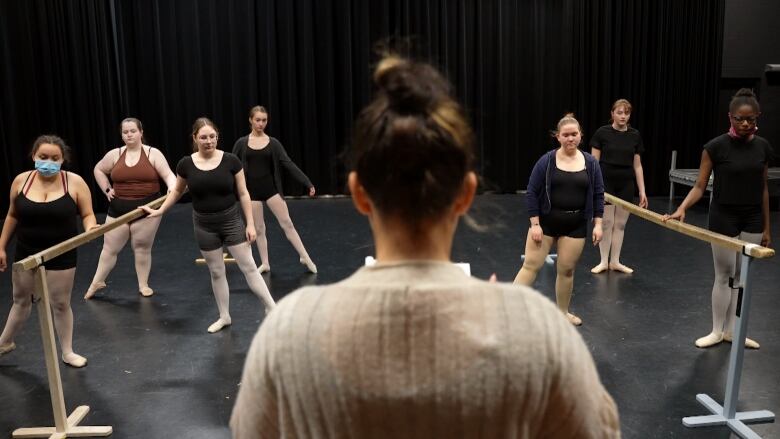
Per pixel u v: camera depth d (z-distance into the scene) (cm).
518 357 72
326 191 1030
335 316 75
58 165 374
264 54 981
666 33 998
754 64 1020
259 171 571
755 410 335
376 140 78
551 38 1014
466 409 71
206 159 434
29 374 392
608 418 81
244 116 995
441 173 78
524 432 74
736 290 417
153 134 978
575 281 563
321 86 1004
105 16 923
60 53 908
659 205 948
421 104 79
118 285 571
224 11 964
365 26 988
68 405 353
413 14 993
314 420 73
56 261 382
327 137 1016
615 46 1003
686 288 543
